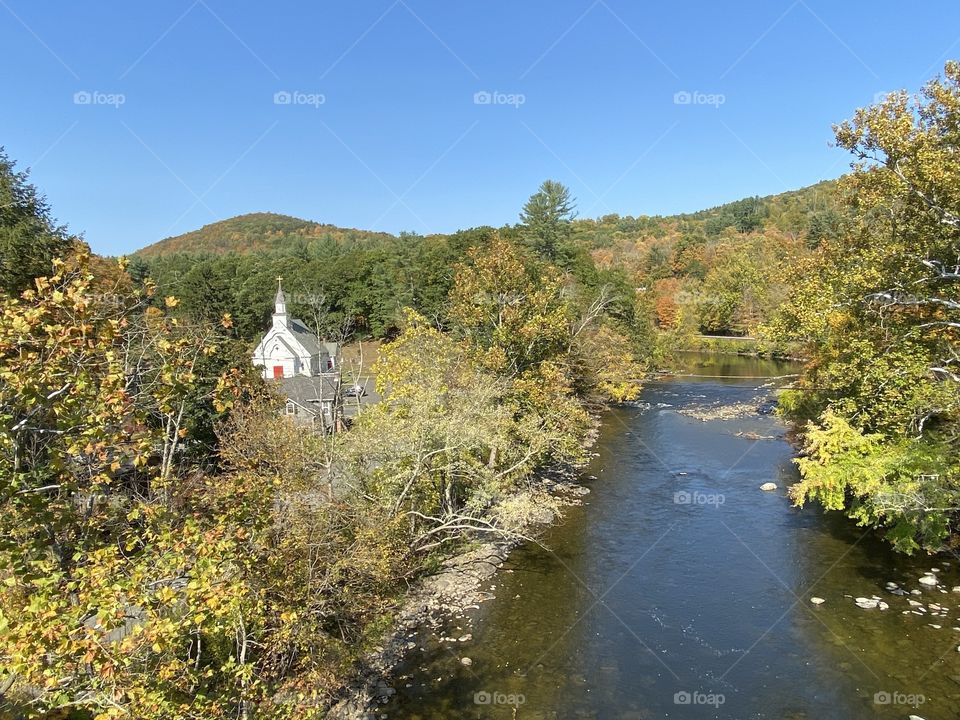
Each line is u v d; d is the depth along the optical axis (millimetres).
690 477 34781
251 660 14367
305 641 14742
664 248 153000
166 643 8531
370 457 21812
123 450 9289
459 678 16953
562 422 34469
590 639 18859
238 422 23609
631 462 38219
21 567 7785
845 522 26844
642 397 61969
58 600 7805
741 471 35562
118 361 8547
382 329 85562
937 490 19734
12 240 29547
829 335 30094
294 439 21875
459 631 19422
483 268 37562
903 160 21141
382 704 15883
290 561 15047
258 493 11578
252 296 85625
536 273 56812
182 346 10133
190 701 10047
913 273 23141
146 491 18656
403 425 22688
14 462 8328
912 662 16750
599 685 16547
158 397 9305
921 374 21922
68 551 10555
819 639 18156
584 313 57812
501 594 21828
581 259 86250
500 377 32281
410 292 83375
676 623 19656
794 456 38156
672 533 26922
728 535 26438
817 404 34156
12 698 9047
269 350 58438
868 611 19453
